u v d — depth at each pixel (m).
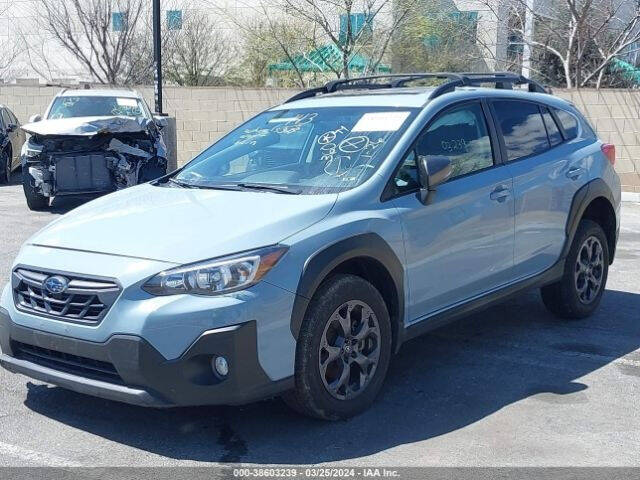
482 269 5.82
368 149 5.46
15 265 4.90
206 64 25.00
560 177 6.53
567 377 5.74
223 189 5.49
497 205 5.87
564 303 6.91
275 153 5.87
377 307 4.99
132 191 5.78
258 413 5.05
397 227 5.10
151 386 4.29
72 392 5.37
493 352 6.28
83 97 14.26
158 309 4.28
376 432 4.79
